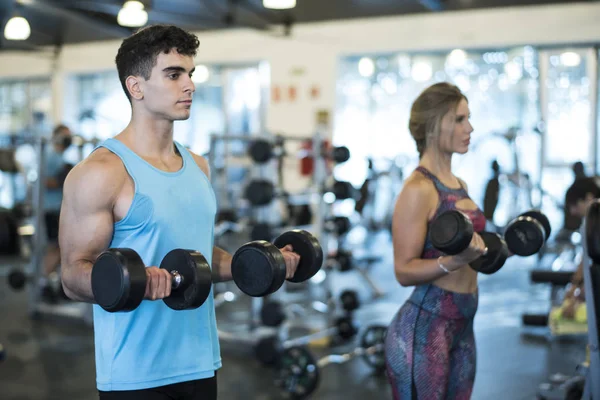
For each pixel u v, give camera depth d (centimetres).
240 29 957
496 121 873
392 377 191
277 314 384
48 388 351
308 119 926
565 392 309
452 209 174
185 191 151
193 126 1037
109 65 1055
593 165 819
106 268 126
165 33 147
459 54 883
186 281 131
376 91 944
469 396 195
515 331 461
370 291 608
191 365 152
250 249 143
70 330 479
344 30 900
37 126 1119
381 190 949
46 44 1080
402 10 849
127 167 146
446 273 179
